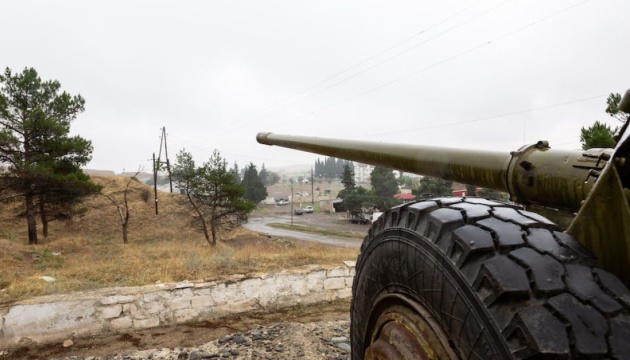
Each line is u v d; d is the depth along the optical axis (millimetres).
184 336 6305
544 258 1126
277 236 34000
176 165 22594
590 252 1187
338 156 3521
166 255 12625
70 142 18156
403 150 2715
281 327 5812
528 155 1929
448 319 1256
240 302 7457
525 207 2008
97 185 19328
